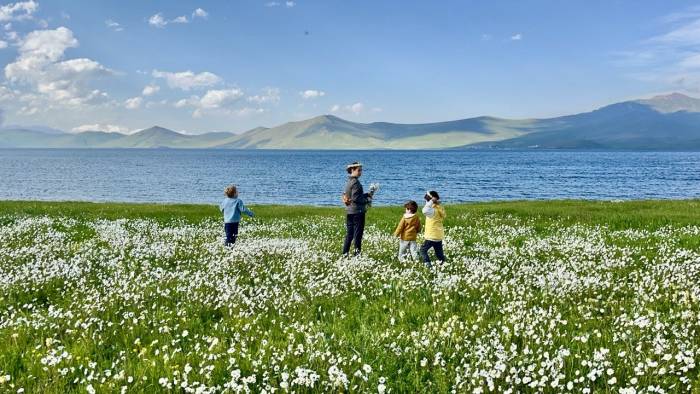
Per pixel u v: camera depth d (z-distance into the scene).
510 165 197.50
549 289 10.44
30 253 14.61
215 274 12.22
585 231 21.55
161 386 5.91
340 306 9.83
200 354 6.86
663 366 6.12
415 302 9.96
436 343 7.21
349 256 14.82
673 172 141.88
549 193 78.94
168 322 8.55
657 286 10.24
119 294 9.89
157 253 15.21
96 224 25.33
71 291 10.64
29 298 10.17
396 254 15.89
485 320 8.37
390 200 70.06
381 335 7.59
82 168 176.00
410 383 6.20
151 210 34.28
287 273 12.48
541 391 5.66
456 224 26.34
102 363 6.67
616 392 5.65
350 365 6.52
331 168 178.62
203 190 89.56
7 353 6.89
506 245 17.72
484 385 5.93
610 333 7.61
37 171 154.12
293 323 8.49
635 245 17.20
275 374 6.23
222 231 22.72
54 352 6.30
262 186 98.12
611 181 106.19
